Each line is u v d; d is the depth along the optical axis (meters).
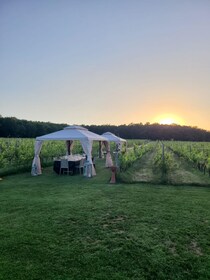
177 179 10.62
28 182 9.82
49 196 7.40
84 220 5.31
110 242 4.26
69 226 4.97
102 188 8.55
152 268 3.46
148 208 6.16
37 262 3.61
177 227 4.92
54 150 17.75
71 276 3.27
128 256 3.79
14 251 3.93
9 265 3.53
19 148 15.79
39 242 4.25
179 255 3.83
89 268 3.46
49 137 11.84
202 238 4.43
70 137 11.58
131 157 14.65
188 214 5.70
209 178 11.03
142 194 7.62
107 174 12.12
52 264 3.56
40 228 4.86
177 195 7.50
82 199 7.02
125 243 4.22
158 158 15.23
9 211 5.92
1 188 8.59
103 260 3.67
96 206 6.32
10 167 13.16
